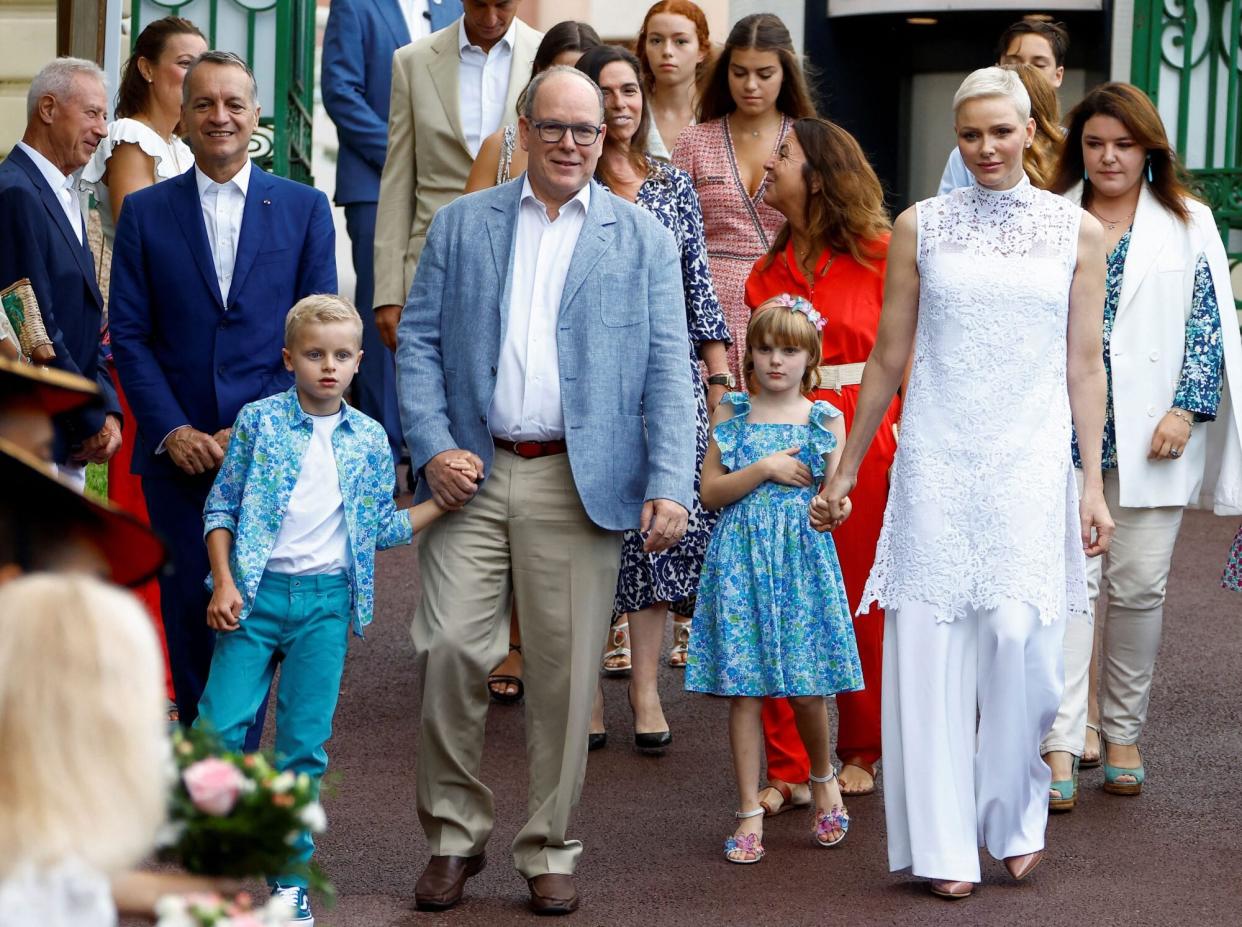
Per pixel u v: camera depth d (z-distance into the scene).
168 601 7.12
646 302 6.28
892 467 6.85
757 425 7.00
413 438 6.24
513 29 9.24
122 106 8.40
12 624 2.99
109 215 8.33
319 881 3.89
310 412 6.21
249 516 6.09
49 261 7.30
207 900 3.46
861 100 15.90
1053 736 7.46
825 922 6.18
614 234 6.29
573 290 6.18
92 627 2.99
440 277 6.36
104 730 2.95
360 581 6.18
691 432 6.26
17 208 7.22
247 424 6.16
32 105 7.37
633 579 8.03
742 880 6.61
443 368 6.35
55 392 3.76
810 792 7.55
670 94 10.05
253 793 3.81
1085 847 7.00
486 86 9.21
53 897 2.98
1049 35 9.94
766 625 6.78
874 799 7.62
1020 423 6.46
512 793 7.55
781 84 8.99
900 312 6.59
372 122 11.89
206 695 6.12
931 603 6.45
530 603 6.20
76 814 2.94
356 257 12.35
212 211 7.10
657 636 8.25
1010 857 6.56
